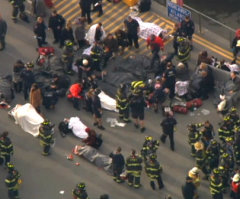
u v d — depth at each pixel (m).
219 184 134.75
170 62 152.38
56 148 147.62
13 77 155.75
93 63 156.38
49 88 153.88
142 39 167.12
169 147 147.75
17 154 147.12
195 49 166.12
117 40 160.88
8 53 164.75
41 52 161.12
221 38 167.88
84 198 134.62
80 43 163.50
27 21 170.75
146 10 173.25
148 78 158.00
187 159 145.75
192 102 154.00
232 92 152.62
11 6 174.25
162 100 151.62
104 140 149.00
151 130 150.50
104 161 144.25
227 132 143.38
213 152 139.25
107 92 155.62
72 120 149.62
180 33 161.75
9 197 138.62
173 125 144.12
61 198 140.25
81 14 169.62
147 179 142.50
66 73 158.88
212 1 195.38
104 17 172.38
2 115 153.25
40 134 144.00
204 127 143.00
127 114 150.50
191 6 195.25
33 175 144.00
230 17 191.38
